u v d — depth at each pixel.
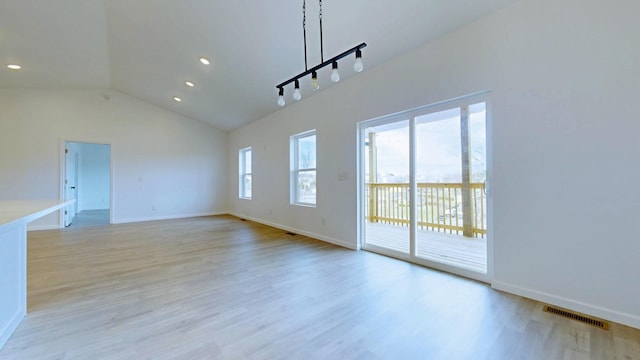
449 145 3.10
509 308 2.08
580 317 1.94
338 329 1.81
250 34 3.32
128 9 3.20
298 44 3.30
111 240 4.45
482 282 2.60
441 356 1.53
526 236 2.27
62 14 3.23
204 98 5.70
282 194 5.49
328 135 4.30
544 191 2.18
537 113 2.20
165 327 1.84
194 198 7.32
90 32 3.65
